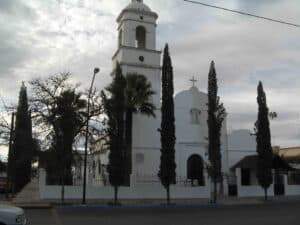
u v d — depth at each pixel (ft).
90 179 125.18
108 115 112.06
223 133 152.76
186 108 148.46
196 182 131.64
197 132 147.95
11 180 145.18
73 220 70.08
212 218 73.72
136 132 140.36
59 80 149.59
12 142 135.44
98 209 94.84
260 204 110.73
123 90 114.42
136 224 64.28
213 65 123.65
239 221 68.23
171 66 117.60
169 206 102.99
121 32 152.76
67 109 109.70
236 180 138.62
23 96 140.26
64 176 112.47
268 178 125.39
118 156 109.40
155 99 144.77
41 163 112.78
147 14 150.10
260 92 131.13
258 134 129.18
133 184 117.80
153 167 139.85
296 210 90.33
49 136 112.98
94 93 114.73
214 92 122.21
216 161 117.91
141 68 145.89
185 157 144.05
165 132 114.52
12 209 36.06
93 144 116.88
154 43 149.59
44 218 72.79
